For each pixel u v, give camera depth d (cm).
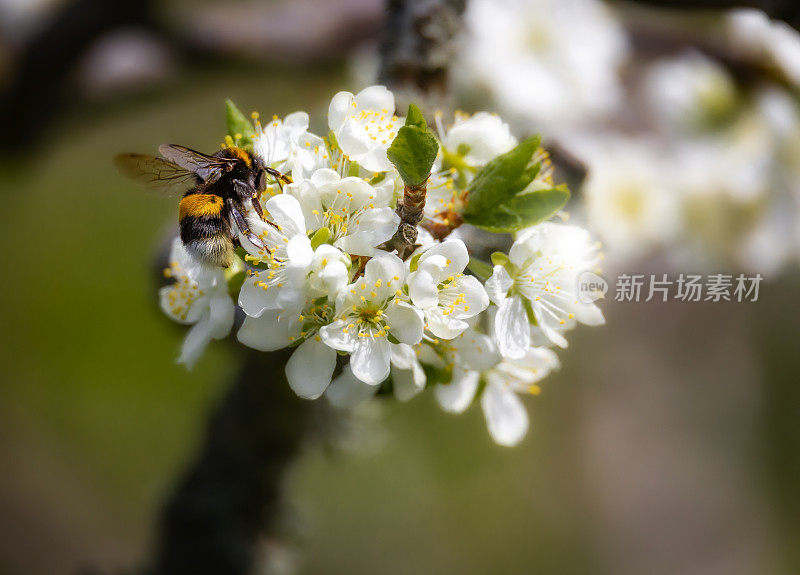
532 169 30
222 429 40
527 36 46
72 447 71
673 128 49
